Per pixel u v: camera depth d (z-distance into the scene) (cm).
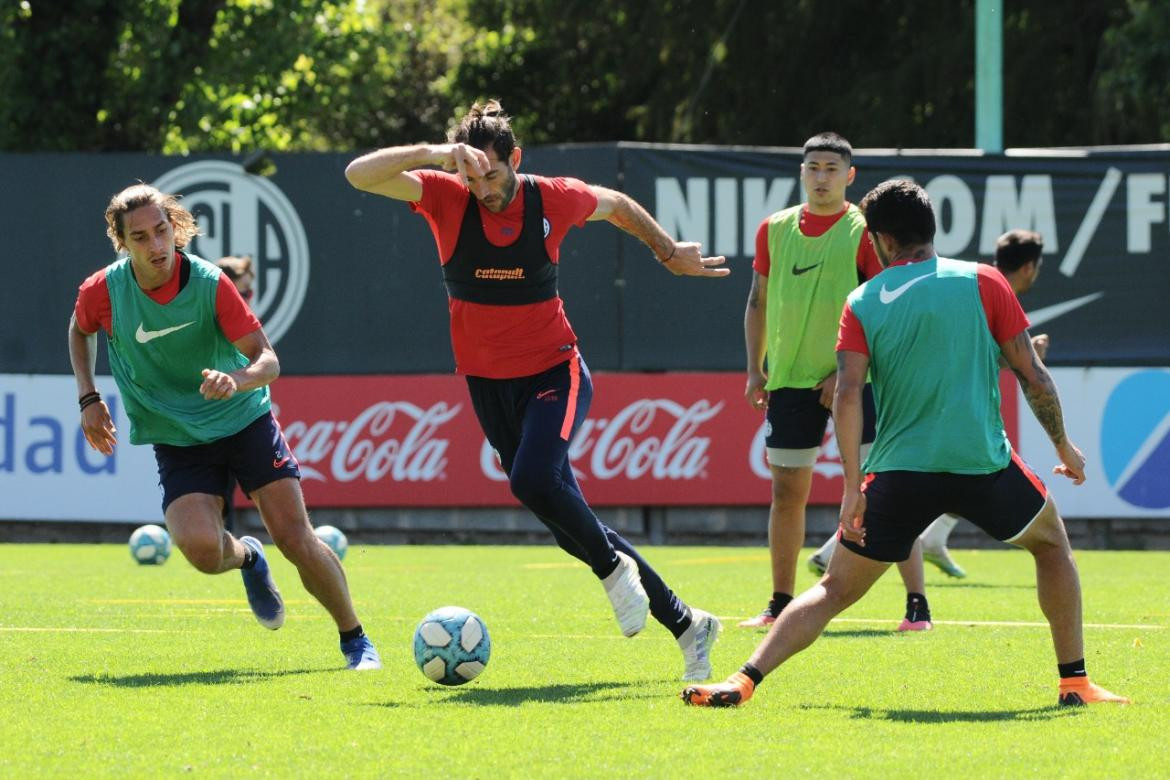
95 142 8031
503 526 4978
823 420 2550
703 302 4834
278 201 4950
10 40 7575
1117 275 4744
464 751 1487
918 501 1662
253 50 8762
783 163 4812
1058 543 1725
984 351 1662
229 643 2378
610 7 9325
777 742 1531
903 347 1656
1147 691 1872
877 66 8344
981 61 5003
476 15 11694
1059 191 4756
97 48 7862
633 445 4862
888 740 1541
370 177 1738
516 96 12275
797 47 8319
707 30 8631
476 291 1869
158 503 4975
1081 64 7762
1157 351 4741
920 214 1689
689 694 1741
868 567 1708
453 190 1833
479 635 1909
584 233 4853
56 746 1516
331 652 2262
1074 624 1750
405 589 3397
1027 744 1517
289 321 4953
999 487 1666
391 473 4953
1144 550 4775
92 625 2662
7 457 4991
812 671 2041
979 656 2195
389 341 4941
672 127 9006
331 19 9469
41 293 4959
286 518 2050
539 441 1842
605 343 4862
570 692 1859
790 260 2539
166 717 1678
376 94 10338
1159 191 4731
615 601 1872
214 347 2027
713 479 4853
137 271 1984
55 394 4962
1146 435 4731
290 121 9762
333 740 1544
